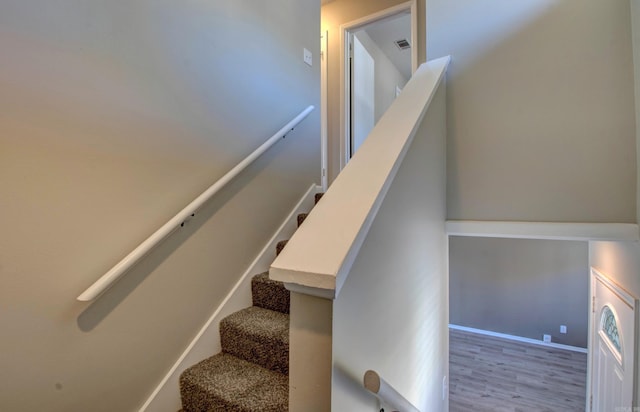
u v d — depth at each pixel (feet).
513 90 5.35
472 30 5.66
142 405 4.09
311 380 2.27
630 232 4.63
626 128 4.65
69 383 3.42
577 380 13.56
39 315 3.20
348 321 2.40
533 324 16.89
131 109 4.02
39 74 3.18
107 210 3.76
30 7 3.12
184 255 4.67
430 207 4.81
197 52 4.95
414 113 4.05
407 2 10.35
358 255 2.54
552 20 5.08
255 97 6.16
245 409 3.79
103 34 3.73
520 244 17.12
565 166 5.02
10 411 3.02
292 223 7.08
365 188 2.84
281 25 6.89
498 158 5.48
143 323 4.12
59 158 3.34
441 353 5.74
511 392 12.91
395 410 3.29
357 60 12.11
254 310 5.56
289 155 7.11
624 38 4.65
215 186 4.97
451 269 18.80
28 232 3.13
